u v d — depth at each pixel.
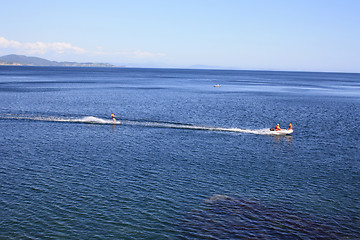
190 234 19.25
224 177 28.00
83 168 29.22
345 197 24.48
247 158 33.69
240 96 101.38
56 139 39.34
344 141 41.97
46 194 23.61
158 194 24.23
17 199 22.66
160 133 44.03
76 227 19.58
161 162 31.58
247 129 48.44
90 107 67.25
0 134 40.94
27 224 19.67
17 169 28.42
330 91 132.38
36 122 49.22
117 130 45.31
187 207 22.39
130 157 32.91
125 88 120.44
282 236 19.19
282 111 69.19
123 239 18.62
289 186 26.36
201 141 40.25
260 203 23.22
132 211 21.62
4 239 18.11
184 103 78.19
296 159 33.69
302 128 50.53
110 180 26.58
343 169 30.75
